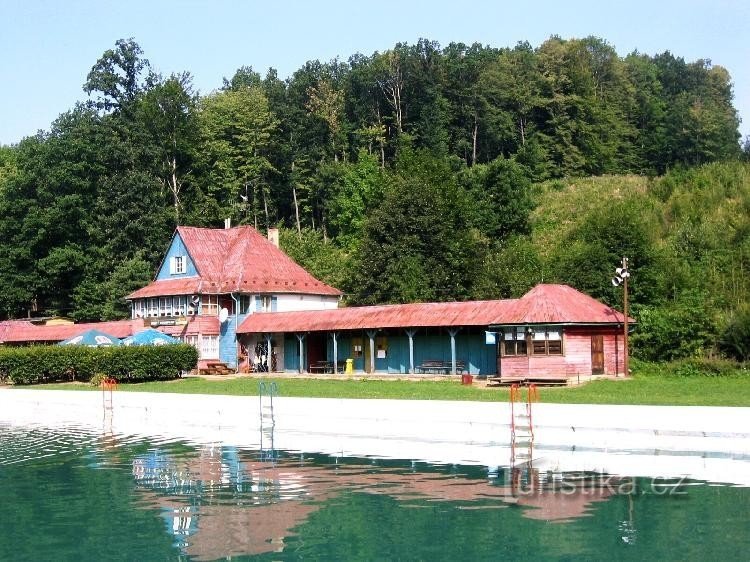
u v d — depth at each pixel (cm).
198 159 9894
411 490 1922
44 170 8312
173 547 1517
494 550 1455
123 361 5084
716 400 3123
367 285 6500
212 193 10219
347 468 2230
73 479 2194
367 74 12306
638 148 13000
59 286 8494
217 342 6078
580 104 12350
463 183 9025
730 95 16612
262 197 10894
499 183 8731
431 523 1634
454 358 4731
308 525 1645
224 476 2166
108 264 8231
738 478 1942
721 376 4334
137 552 1494
